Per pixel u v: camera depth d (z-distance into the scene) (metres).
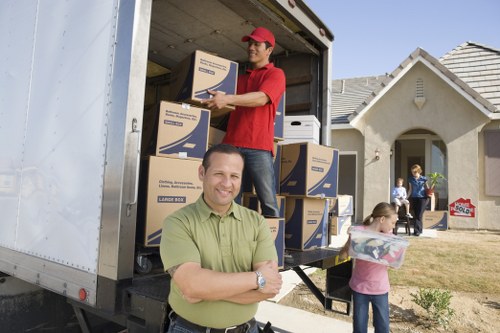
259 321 3.71
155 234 2.11
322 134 3.79
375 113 11.34
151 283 1.89
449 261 6.06
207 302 1.48
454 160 10.49
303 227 3.21
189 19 3.58
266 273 1.50
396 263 2.78
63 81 2.08
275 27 3.45
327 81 3.81
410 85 11.01
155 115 2.29
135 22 1.75
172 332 1.54
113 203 1.70
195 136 2.39
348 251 2.96
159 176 2.16
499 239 8.40
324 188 3.35
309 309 4.14
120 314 1.68
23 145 2.31
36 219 2.14
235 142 2.61
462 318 3.88
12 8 2.61
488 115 9.95
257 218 1.68
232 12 3.38
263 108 2.62
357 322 2.93
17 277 2.23
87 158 1.86
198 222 1.54
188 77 2.52
